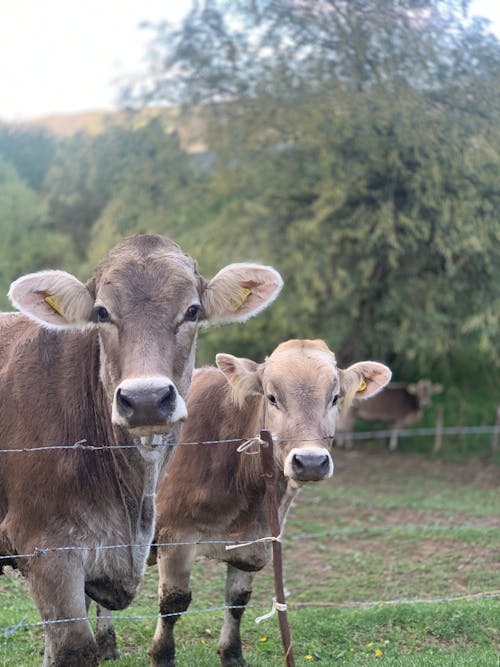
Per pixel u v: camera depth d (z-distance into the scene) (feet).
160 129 61.31
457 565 30.83
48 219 89.35
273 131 55.47
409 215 51.67
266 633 22.44
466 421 58.34
